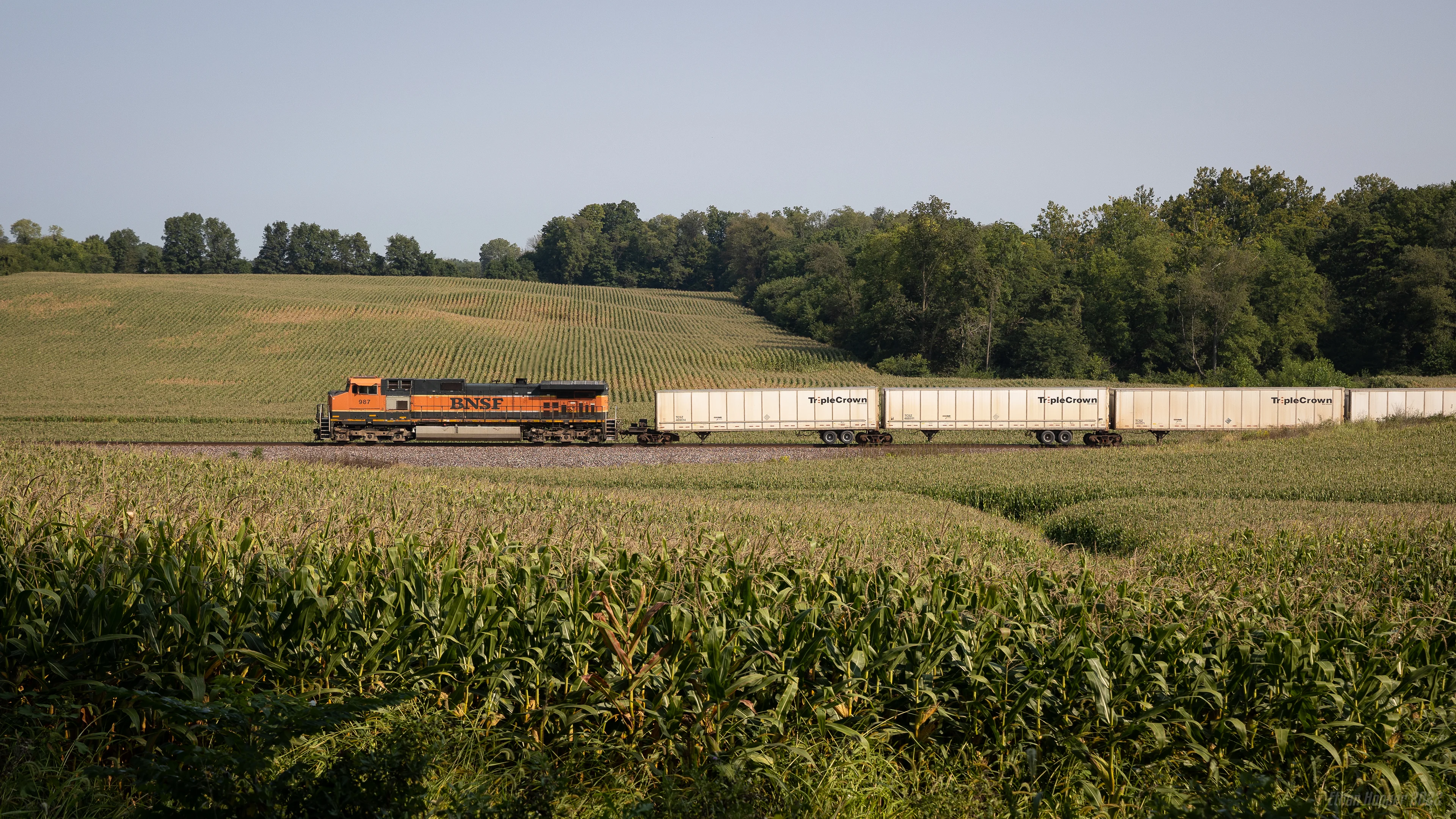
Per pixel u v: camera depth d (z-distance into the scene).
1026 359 96.12
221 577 7.60
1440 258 90.25
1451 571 13.64
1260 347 95.75
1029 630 8.32
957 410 48.72
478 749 6.57
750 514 19.03
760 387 85.12
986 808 6.64
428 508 15.51
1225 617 8.80
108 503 10.97
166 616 6.80
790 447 45.31
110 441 45.09
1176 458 36.44
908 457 38.62
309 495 16.45
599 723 7.28
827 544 13.65
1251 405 49.62
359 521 10.80
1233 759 7.53
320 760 6.00
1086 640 8.06
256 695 5.45
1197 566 15.16
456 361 94.31
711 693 7.00
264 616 7.19
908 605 8.61
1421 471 31.25
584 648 7.48
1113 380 94.00
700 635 7.61
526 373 89.94
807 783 6.50
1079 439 52.94
